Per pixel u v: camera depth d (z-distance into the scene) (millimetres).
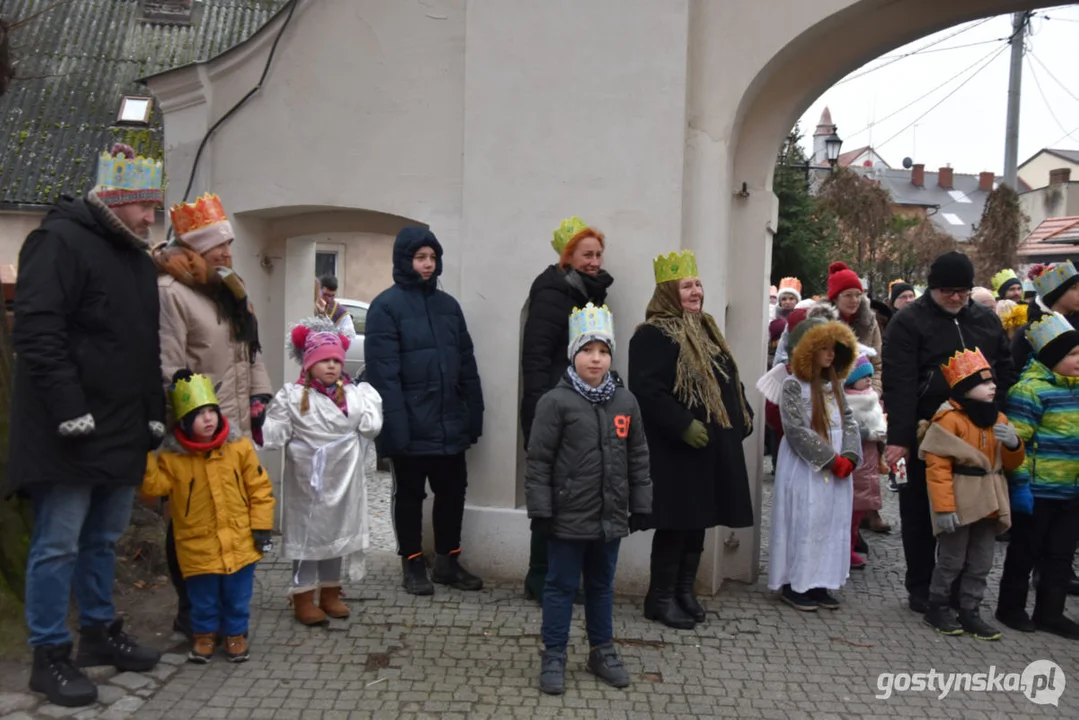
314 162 5730
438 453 4984
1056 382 4805
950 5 5027
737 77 5125
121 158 3621
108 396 3580
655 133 5125
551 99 5250
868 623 4980
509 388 5359
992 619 5078
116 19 16469
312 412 4504
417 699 3863
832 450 5012
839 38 5246
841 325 5109
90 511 3840
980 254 18891
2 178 13523
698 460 4684
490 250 5359
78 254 3506
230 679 3980
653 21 5105
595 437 3939
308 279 6738
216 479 4039
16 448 3490
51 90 15000
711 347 4793
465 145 5367
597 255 4914
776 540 5156
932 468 4730
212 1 17094
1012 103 17281
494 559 5383
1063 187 36219
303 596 4625
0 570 4129
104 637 3939
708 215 5215
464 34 5422
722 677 4207
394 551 5977
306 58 5711
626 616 4945
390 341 4926
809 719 3824
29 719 3459
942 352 5055
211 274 4219
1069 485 4758
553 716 3760
